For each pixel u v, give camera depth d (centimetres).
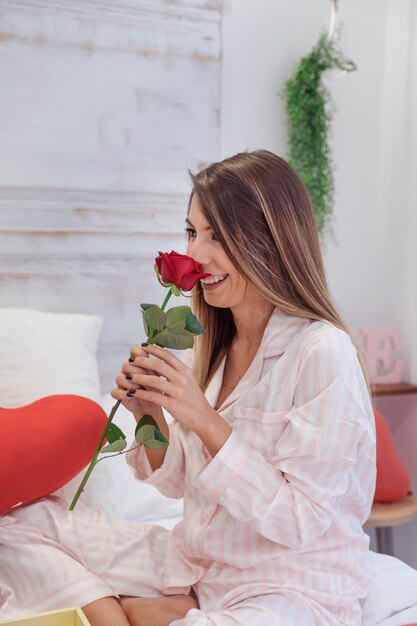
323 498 120
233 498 119
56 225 214
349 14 253
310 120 242
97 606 129
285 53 244
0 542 140
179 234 230
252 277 129
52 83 210
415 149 262
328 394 120
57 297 215
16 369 186
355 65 247
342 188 258
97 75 215
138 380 120
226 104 235
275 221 129
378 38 258
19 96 207
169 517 189
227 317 148
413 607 137
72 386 190
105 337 222
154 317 119
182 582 135
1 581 139
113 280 222
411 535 257
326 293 134
